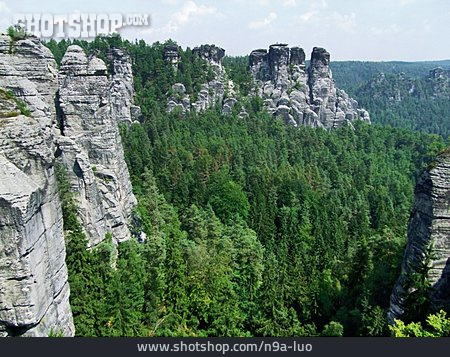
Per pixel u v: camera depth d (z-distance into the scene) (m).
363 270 50.75
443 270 38.28
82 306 39.38
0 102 31.27
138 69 149.00
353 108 195.25
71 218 46.72
